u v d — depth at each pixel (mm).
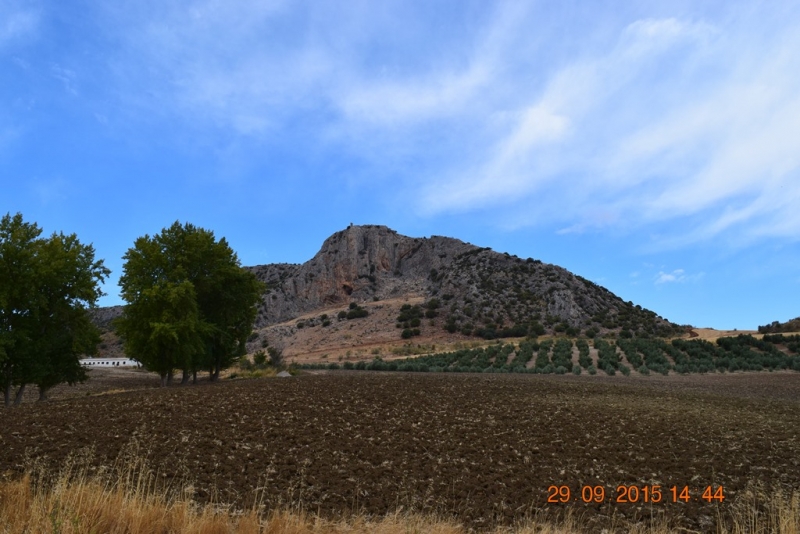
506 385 27578
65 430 14062
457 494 10297
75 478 9844
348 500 9797
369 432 14906
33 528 6914
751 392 30297
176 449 12523
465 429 15641
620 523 9109
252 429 14648
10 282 25141
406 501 9797
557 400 22344
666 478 11648
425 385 25875
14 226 26047
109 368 59438
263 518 8633
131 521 7449
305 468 11477
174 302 30062
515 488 10742
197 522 7629
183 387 25219
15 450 12062
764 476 11953
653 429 16406
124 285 31906
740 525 8992
